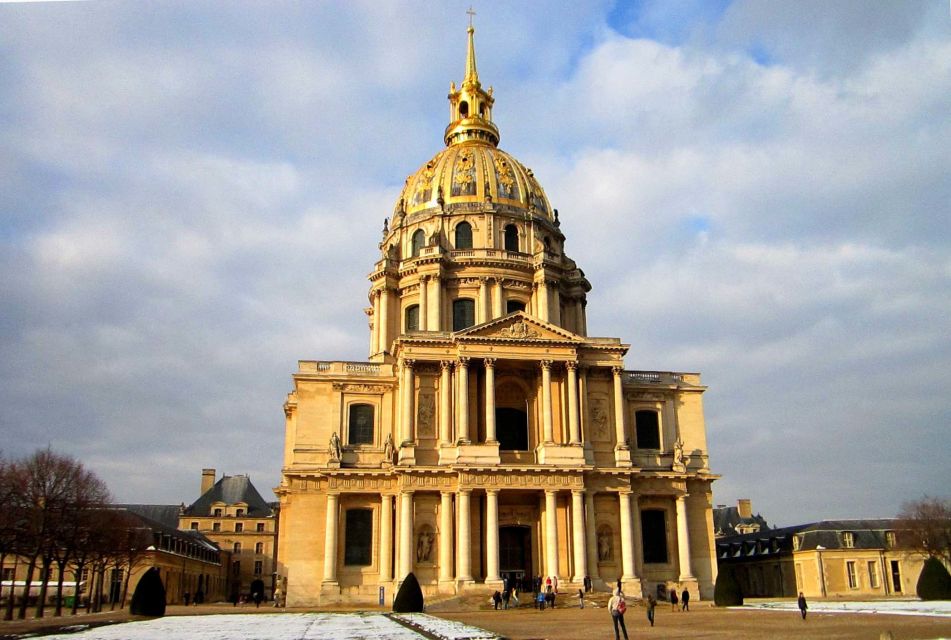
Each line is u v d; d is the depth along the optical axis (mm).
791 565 113688
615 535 89500
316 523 88125
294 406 109375
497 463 86125
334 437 89125
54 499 79812
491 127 132250
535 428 93812
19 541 77250
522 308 111500
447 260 110125
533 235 115875
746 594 125875
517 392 97062
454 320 109625
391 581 85312
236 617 64188
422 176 122812
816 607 67125
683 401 98688
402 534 84375
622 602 39750
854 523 113750
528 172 125625
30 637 43156
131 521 104875
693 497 94625
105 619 63688
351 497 89188
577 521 85750
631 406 97188
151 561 103688
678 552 90750
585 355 93750
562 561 87438
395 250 116188
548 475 86562
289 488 89812
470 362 90438
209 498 177500
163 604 66688
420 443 89438
